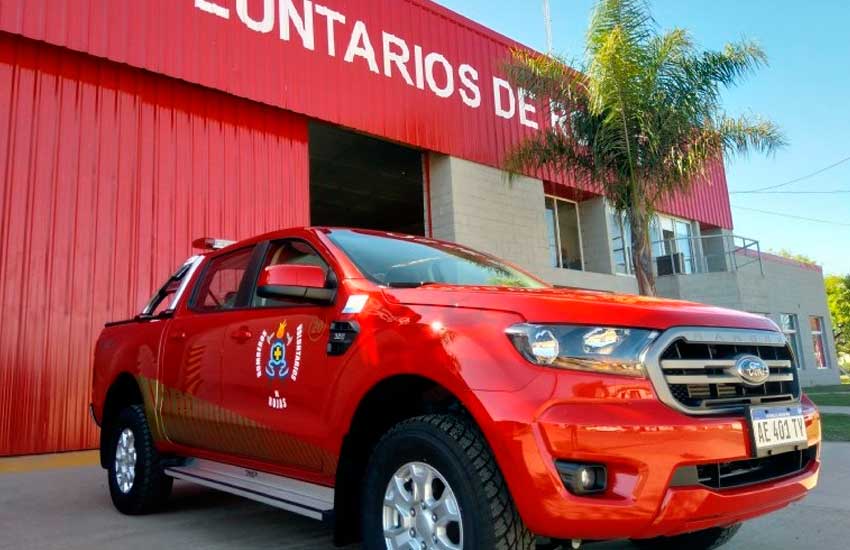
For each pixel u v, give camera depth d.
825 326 24.78
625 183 10.78
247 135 9.97
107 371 5.18
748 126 10.71
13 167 7.82
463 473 2.54
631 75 10.41
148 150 8.95
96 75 8.65
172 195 9.08
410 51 12.30
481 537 2.46
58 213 8.07
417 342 2.82
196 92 9.54
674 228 19.52
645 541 3.72
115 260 8.44
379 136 11.52
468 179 12.86
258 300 3.94
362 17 11.58
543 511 2.36
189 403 4.18
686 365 2.59
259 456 3.70
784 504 2.86
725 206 21.72
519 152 11.97
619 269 17.19
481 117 13.37
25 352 7.62
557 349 2.54
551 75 11.30
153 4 9.09
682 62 10.70
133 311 8.49
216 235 9.41
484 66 13.74
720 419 2.58
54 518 4.68
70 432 7.84
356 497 3.13
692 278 18.53
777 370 3.04
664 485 2.39
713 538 3.48
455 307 2.86
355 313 3.18
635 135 10.64
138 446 4.66
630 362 2.51
